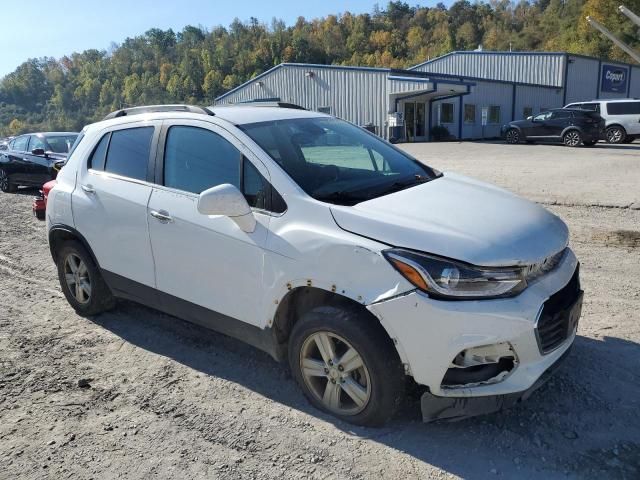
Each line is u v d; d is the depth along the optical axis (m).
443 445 3.16
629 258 6.39
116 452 3.21
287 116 4.26
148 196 4.15
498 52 43.53
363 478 2.92
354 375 3.28
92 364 4.30
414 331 2.92
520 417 3.40
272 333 3.55
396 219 3.13
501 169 15.20
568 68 42.28
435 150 24.48
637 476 2.86
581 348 4.21
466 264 2.89
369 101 32.75
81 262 5.02
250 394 3.79
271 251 3.40
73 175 4.87
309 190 3.46
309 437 3.28
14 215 10.98
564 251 3.51
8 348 4.60
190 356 4.38
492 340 2.85
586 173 13.72
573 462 2.98
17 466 3.11
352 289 3.08
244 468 3.03
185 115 4.14
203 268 3.81
